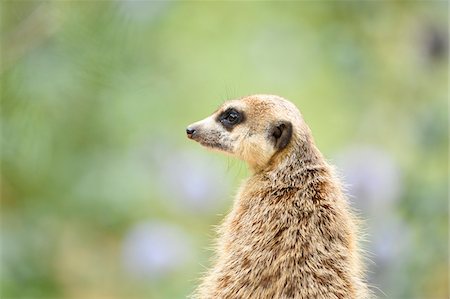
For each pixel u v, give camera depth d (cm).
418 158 1313
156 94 1362
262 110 741
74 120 1337
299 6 1559
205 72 1502
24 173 1355
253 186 731
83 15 1141
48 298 1398
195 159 1338
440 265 1220
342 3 1513
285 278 687
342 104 1479
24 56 1182
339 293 687
